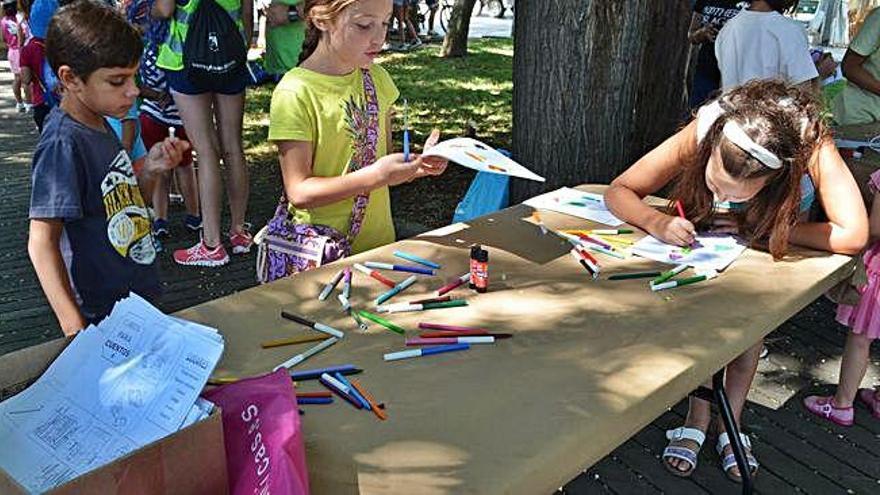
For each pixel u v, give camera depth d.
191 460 0.97
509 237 2.18
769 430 2.88
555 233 2.23
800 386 3.19
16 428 1.09
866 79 4.22
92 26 1.78
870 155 3.34
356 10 1.95
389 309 1.69
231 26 3.93
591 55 3.15
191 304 3.82
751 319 1.68
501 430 1.25
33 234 1.81
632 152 3.48
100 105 1.84
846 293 2.48
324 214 2.19
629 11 3.12
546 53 3.20
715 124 2.09
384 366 1.45
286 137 2.02
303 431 1.25
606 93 3.21
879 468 2.68
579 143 3.28
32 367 1.23
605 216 2.39
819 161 2.13
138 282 2.05
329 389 1.37
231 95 4.12
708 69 4.25
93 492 0.88
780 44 3.28
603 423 1.27
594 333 1.60
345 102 2.10
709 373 1.52
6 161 6.34
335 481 1.12
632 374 1.43
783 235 2.07
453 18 12.39
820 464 2.69
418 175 2.06
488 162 1.98
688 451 2.60
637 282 1.88
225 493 1.02
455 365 1.46
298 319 1.63
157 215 4.61
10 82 10.14
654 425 2.89
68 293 1.81
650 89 4.28
